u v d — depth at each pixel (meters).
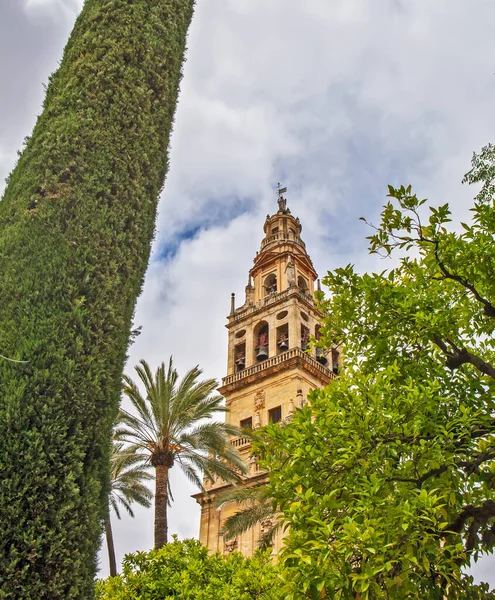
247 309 57.69
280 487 9.87
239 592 18.45
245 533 43.31
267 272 60.59
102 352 8.16
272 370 50.09
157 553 20.44
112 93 10.50
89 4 11.93
